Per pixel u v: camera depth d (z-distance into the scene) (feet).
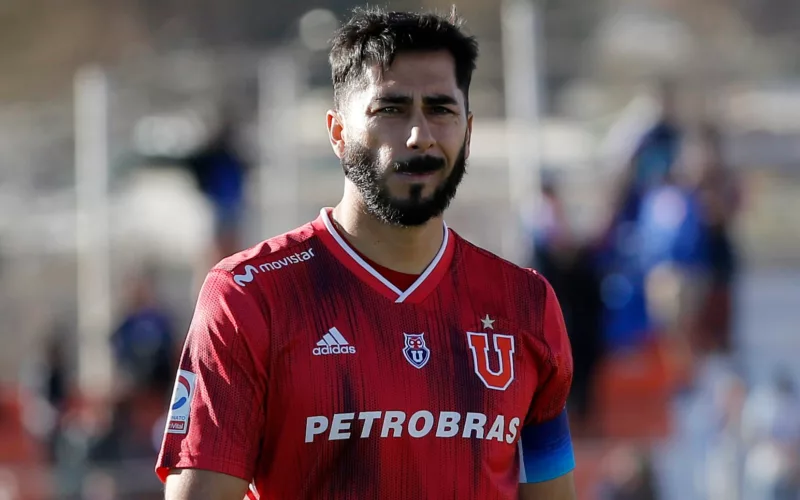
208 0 179.32
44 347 98.63
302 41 118.21
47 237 114.52
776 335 97.04
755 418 85.66
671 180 98.53
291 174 106.22
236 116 105.81
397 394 30.09
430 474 30.04
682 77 107.86
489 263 32.94
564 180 103.86
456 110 30.91
